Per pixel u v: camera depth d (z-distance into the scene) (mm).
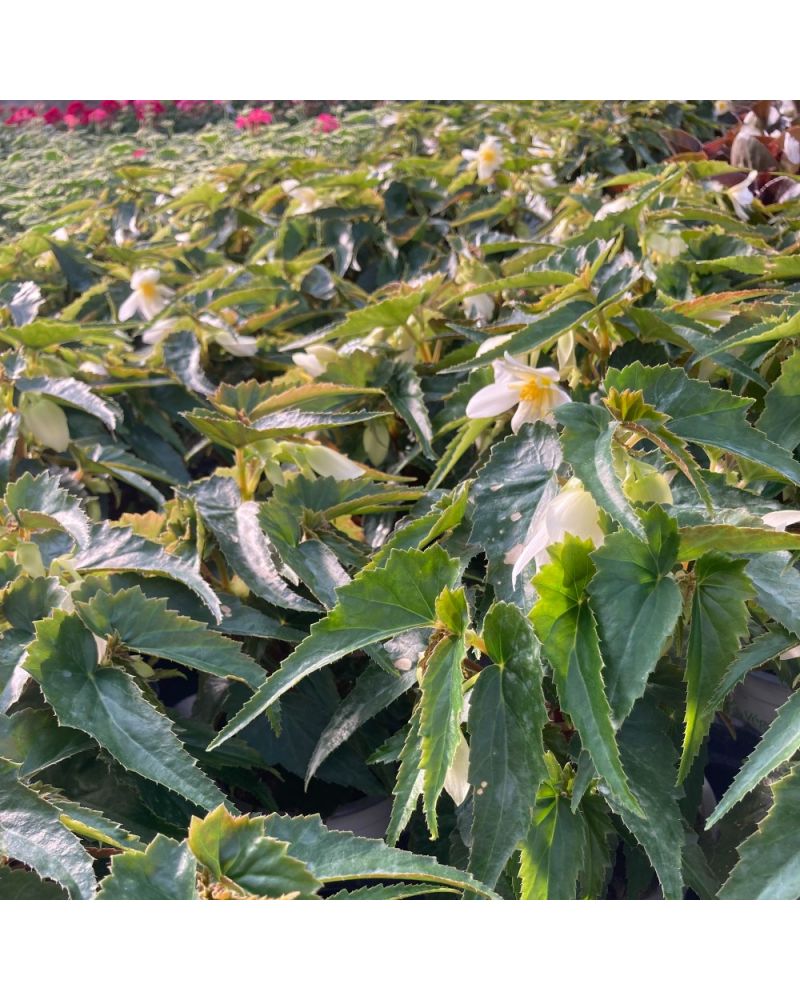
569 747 915
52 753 955
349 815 1277
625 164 3416
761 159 2270
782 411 1073
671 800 855
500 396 1088
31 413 1540
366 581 828
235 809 854
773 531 748
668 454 827
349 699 1090
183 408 1973
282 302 2330
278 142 4988
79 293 2494
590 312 1192
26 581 1020
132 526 1222
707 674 817
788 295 1278
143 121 8016
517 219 2719
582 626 765
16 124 8297
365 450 1644
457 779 874
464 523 1115
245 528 1216
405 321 1647
